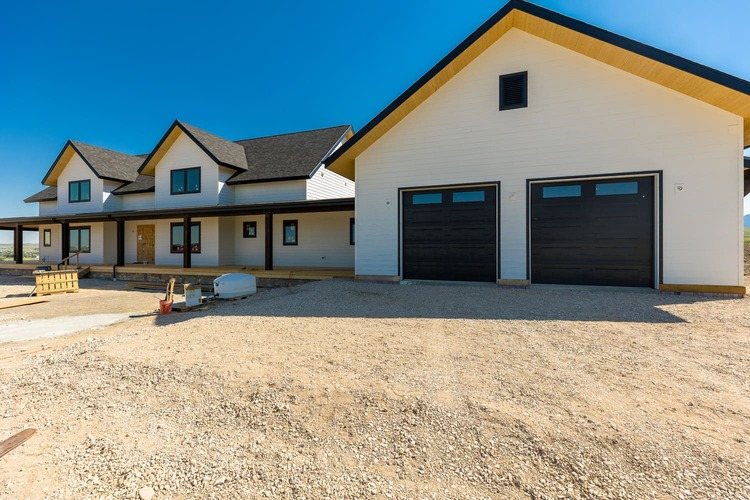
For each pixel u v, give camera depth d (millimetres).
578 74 8523
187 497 2076
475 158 9398
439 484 2100
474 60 9383
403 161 10055
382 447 2455
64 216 16781
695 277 7734
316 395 3188
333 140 17656
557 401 2963
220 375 3705
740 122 7504
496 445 2406
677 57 7047
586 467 2166
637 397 3027
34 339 6508
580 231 8625
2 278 17391
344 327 5582
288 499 2033
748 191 9656
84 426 2883
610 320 5672
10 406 3256
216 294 9688
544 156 8812
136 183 19375
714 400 2965
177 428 2799
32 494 2137
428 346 4516
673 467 2145
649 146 8039
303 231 15734
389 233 10227
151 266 16328
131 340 5180
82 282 15375
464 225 9625
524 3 8203
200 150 16156
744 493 1933
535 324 5496
